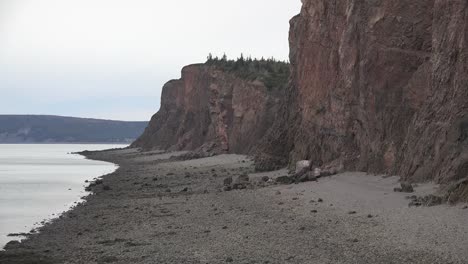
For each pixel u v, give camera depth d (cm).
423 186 2841
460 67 2853
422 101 3325
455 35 2956
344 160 4050
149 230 2408
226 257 1773
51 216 3234
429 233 1884
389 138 3541
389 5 3666
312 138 4756
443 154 2819
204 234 2220
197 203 3269
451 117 2847
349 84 4094
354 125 4084
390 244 1791
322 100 4706
